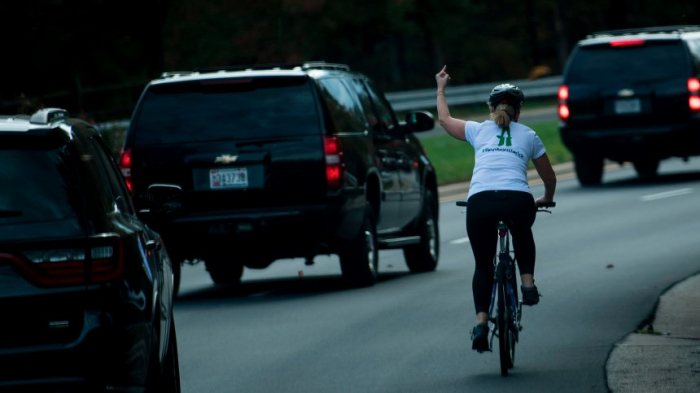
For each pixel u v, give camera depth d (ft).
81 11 316.40
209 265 129.59
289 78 117.80
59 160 54.60
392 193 129.49
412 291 117.91
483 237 79.77
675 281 114.83
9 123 55.36
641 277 118.11
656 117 208.44
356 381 78.28
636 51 210.59
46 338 52.31
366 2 468.75
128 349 53.52
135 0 318.45
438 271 135.74
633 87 209.15
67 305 52.47
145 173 118.52
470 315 101.81
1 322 52.03
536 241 152.05
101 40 333.83
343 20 463.42
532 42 488.85
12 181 53.67
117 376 53.06
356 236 120.26
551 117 369.30
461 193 229.86
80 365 52.29
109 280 53.21
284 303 114.93
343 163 117.39
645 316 97.25
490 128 81.35
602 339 88.43
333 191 116.57
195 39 353.51
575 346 86.33
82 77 344.90
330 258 159.53
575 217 175.32
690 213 172.14
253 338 96.02
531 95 419.13
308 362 85.10
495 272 79.97
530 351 85.56
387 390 75.20
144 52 339.36
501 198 79.36
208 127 118.01
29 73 321.73
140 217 72.69
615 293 109.09
